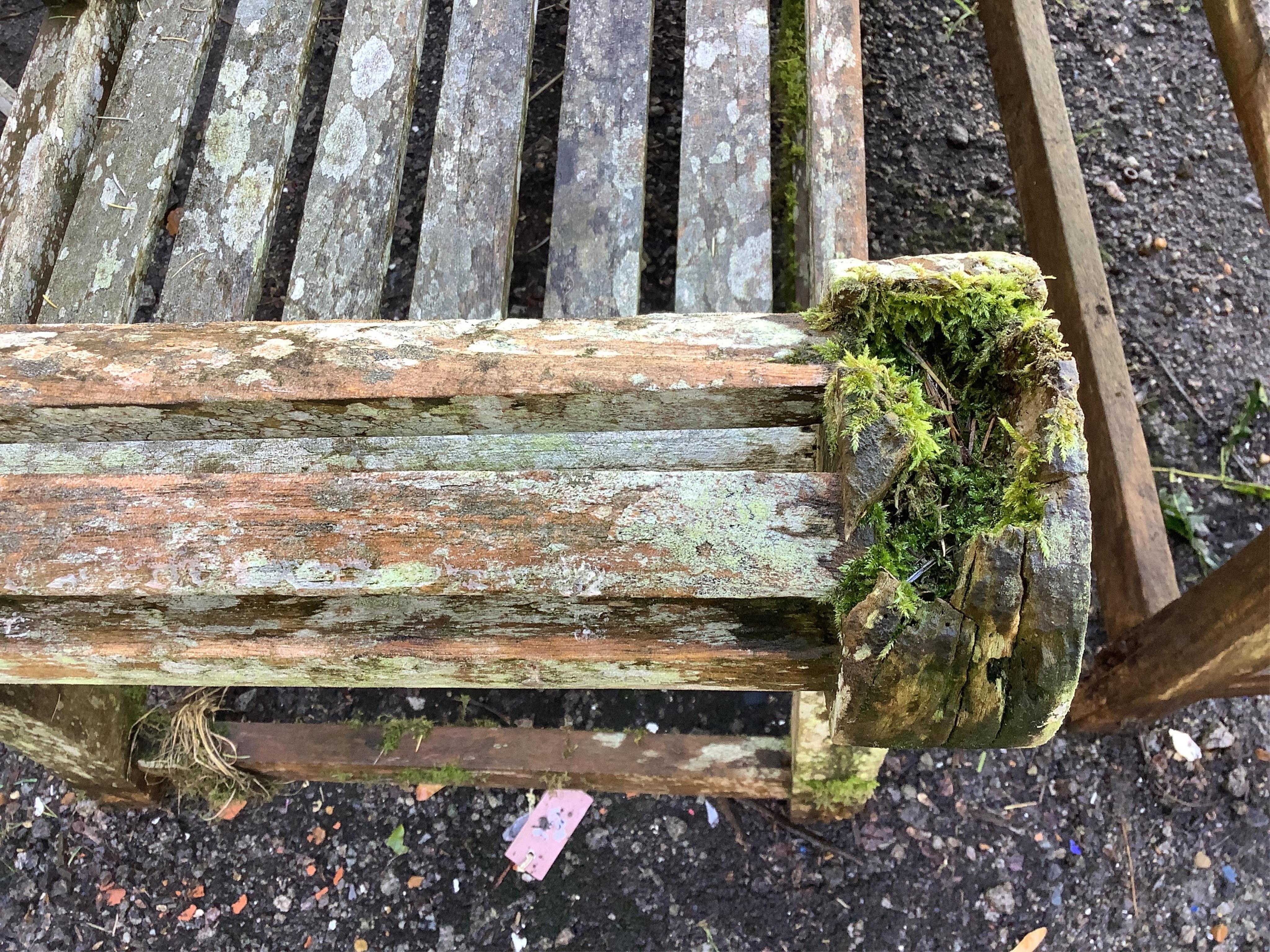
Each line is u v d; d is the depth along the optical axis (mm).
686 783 768
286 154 642
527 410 413
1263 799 803
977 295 382
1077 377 354
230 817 822
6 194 600
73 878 807
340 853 812
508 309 864
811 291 556
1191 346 958
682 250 591
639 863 801
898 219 987
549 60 958
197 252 614
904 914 778
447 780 784
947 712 357
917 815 803
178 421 426
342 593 365
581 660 382
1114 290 977
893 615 335
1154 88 1055
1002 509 351
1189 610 665
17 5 1075
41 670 412
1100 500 780
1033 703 349
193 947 790
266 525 373
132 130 641
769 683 393
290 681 428
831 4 608
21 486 385
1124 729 814
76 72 629
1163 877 783
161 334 430
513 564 362
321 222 618
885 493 357
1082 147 1026
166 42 661
